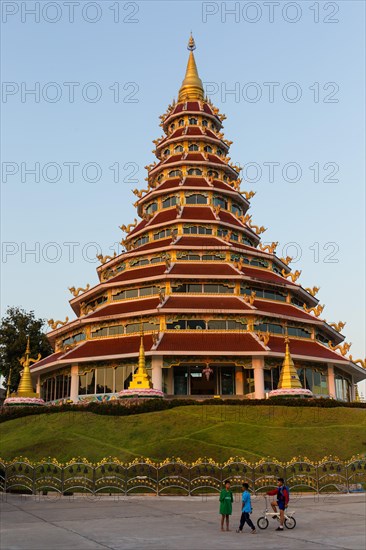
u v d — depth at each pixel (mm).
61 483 39312
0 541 22641
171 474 40625
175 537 23750
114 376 66188
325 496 37594
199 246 74375
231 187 86938
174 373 66875
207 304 68312
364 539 23125
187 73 101250
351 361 72750
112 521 28031
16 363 100312
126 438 49500
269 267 79375
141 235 82500
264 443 47094
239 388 66438
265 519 26375
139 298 71812
